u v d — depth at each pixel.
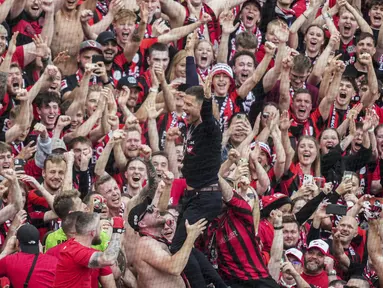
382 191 44.94
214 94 42.50
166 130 40.84
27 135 38.47
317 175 42.78
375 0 50.00
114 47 41.81
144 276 33.84
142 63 42.72
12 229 33.75
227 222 35.38
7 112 38.59
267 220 37.91
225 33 45.12
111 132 39.06
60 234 33.28
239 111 42.78
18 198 34.44
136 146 38.69
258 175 39.47
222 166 37.44
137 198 34.69
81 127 38.69
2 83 37.81
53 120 38.66
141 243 33.88
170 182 35.25
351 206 41.09
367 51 48.34
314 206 38.97
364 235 40.47
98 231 32.19
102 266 30.33
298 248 39.03
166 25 44.62
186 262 33.62
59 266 30.56
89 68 39.06
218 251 35.47
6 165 35.72
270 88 44.03
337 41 46.38
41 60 40.50
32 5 41.75
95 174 37.41
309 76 45.97
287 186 41.66
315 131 44.84
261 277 35.25
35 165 37.22
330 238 40.84
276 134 41.22
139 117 40.47
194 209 34.12
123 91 40.16
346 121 45.06
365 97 46.94
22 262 31.30
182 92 41.06
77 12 42.25
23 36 41.47
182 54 42.69
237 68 43.44
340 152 43.78
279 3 48.44
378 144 45.00
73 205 32.97
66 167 35.75
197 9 45.69
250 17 46.75
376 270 39.62
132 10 44.38
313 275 37.88
